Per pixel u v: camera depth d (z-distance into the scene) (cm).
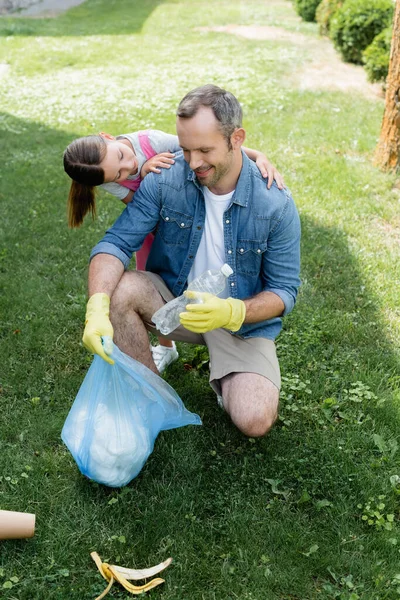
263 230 288
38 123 870
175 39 1434
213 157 262
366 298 448
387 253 507
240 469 305
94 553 260
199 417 308
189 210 292
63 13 1841
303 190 620
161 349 367
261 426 289
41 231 545
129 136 325
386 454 314
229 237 290
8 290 453
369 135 778
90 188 320
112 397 275
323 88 1021
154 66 1190
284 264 298
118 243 297
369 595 247
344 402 348
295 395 355
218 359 303
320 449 315
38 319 418
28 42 1390
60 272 484
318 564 260
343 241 524
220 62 1200
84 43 1392
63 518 278
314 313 427
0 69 1185
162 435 323
